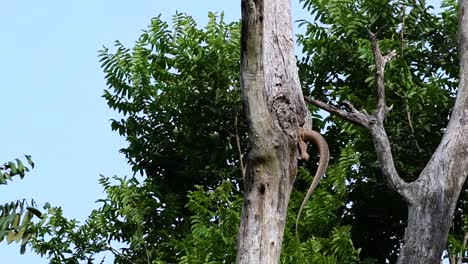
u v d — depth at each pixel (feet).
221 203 59.36
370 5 65.16
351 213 65.21
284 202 35.76
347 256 54.29
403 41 64.85
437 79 62.59
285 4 38.73
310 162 64.59
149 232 64.49
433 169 43.98
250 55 35.17
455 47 65.05
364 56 63.05
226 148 65.77
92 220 64.59
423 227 42.78
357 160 59.88
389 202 64.28
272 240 35.29
